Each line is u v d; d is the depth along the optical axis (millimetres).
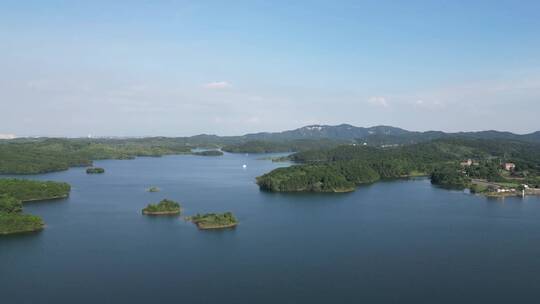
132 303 122062
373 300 123812
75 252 163000
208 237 183375
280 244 173875
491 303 122438
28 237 182000
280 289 130750
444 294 127688
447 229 198250
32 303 122250
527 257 159000
